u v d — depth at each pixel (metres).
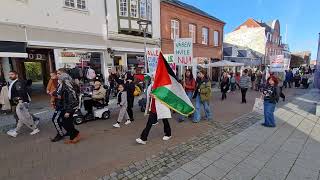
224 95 12.74
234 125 6.99
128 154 4.79
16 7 9.64
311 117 7.97
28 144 5.44
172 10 18.38
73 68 11.64
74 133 5.48
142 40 15.77
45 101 10.64
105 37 13.41
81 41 12.19
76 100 5.50
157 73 5.55
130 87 7.22
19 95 5.95
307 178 3.77
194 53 21.75
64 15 11.34
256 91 17.02
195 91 7.52
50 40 10.86
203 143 5.43
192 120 7.57
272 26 43.47
